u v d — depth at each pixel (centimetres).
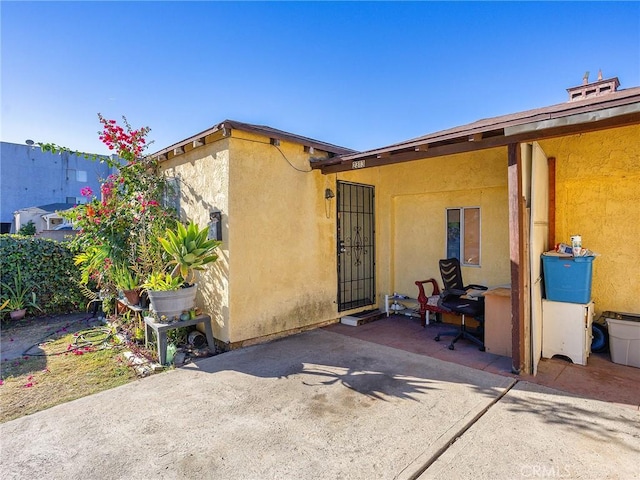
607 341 451
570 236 495
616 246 466
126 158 590
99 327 621
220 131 471
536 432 271
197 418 299
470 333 522
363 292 689
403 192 670
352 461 239
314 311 594
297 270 566
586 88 630
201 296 531
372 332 568
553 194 496
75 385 377
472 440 262
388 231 696
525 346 389
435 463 237
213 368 414
